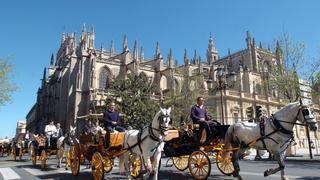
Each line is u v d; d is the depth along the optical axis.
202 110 12.75
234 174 11.59
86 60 72.62
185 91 53.97
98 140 13.33
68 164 18.41
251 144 10.95
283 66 37.06
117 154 12.39
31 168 20.25
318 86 36.47
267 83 42.59
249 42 92.50
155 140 11.06
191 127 12.39
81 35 85.00
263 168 17.44
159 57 82.56
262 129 10.64
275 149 10.33
